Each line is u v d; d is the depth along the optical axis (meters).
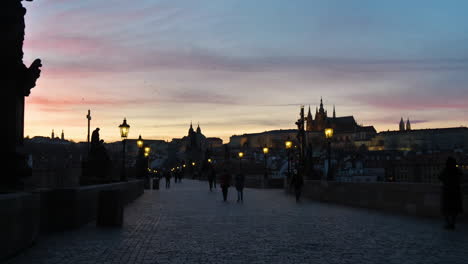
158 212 21.28
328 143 30.47
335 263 9.31
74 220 14.44
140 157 54.88
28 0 12.94
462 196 16.88
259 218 18.42
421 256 10.08
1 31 11.59
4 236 9.26
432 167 181.50
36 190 12.02
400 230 14.56
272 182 55.47
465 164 168.75
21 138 12.51
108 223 15.38
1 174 11.59
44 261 9.30
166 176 59.00
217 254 10.28
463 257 9.95
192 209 23.19
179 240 12.33
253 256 10.05
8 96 11.73
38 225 12.05
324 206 25.17
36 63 12.50
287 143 47.78
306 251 10.70
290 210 22.52
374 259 9.73
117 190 15.49
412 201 20.05
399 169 192.38
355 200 25.59
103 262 9.27
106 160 30.36
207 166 110.88
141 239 12.46
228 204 26.94
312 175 42.78
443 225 15.90
